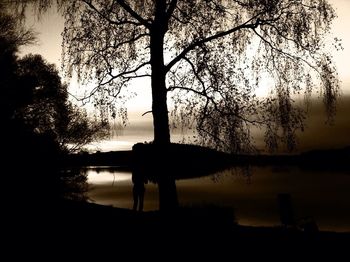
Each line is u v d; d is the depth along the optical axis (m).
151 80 11.07
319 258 7.49
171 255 7.79
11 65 20.47
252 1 10.76
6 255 7.65
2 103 19.67
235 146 10.35
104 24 11.06
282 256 7.68
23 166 18.27
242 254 7.82
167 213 10.68
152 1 11.66
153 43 11.08
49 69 22.66
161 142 10.86
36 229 9.56
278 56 10.68
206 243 8.56
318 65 10.43
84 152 23.73
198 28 11.04
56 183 20.14
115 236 9.00
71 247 8.22
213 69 10.56
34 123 21.47
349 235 9.04
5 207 12.04
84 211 11.62
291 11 10.63
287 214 10.15
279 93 10.48
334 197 29.47
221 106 10.47
